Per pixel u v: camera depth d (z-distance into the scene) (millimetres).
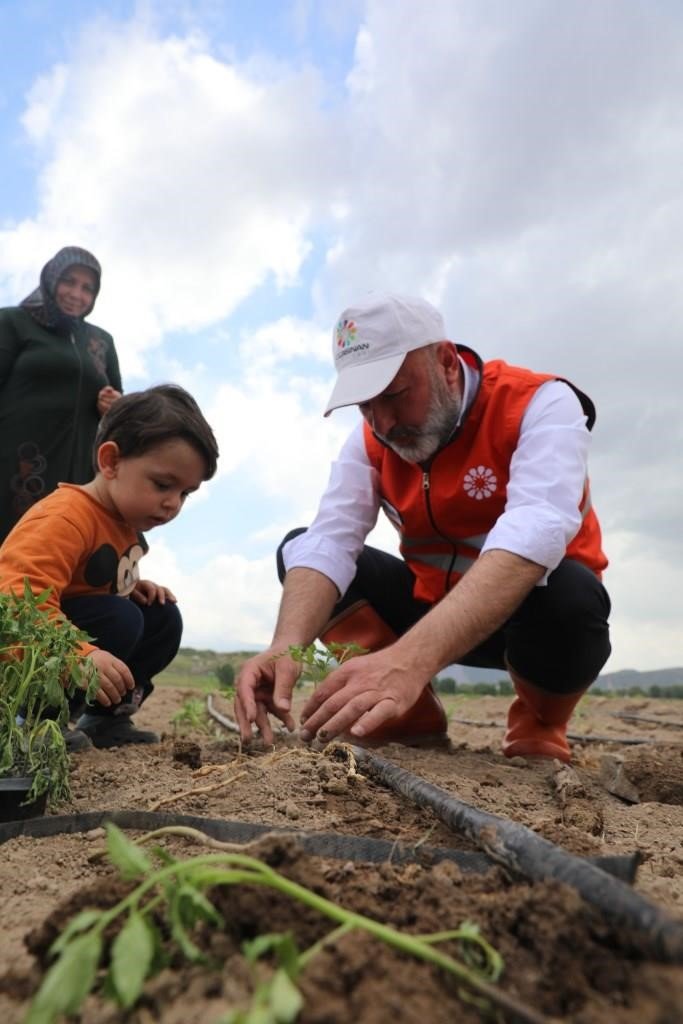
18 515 4551
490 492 3152
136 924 960
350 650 2945
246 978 1023
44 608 2742
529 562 2637
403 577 3775
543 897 1150
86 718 3555
